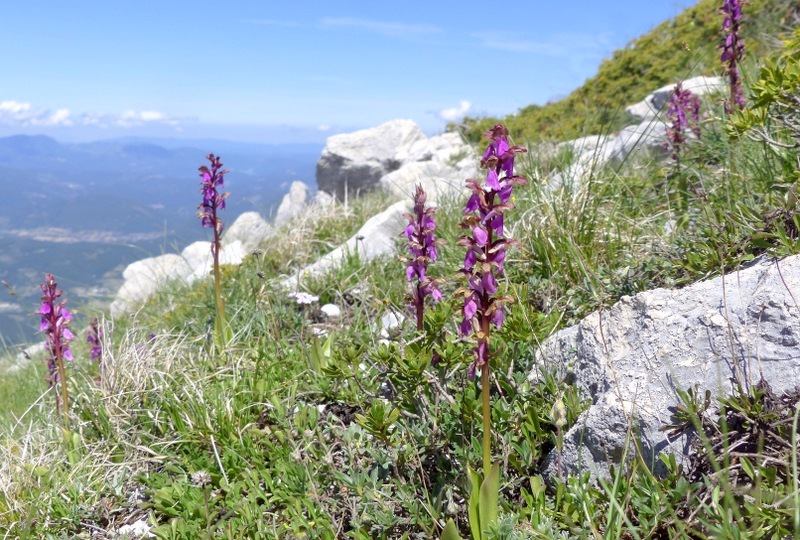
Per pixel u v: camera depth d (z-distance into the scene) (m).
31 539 0.54
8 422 0.83
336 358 0.57
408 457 0.48
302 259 1.27
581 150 1.11
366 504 0.46
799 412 0.35
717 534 0.32
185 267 1.55
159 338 0.84
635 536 0.35
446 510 0.44
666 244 0.66
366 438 0.53
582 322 0.50
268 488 0.54
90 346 0.96
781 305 0.39
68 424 0.70
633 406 0.41
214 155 0.80
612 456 0.42
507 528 0.37
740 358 0.39
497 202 0.37
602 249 0.73
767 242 0.49
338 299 0.97
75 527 0.55
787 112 0.66
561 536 0.38
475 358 0.38
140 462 0.62
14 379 1.19
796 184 0.52
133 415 0.68
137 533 0.53
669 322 0.44
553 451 0.46
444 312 0.52
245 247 1.60
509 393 0.50
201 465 0.58
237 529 0.49
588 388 0.47
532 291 0.69
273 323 0.84
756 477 0.33
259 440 0.61
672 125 0.93
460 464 0.46
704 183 0.76
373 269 1.03
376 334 0.72
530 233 0.77
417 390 0.51
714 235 0.56
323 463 0.52
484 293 0.37
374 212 1.50
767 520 0.32
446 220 1.03
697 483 0.36
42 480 0.61
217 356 0.78
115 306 1.45
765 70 0.61
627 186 0.86
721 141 0.82
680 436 0.39
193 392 0.68
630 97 2.27
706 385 0.40
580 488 0.40
